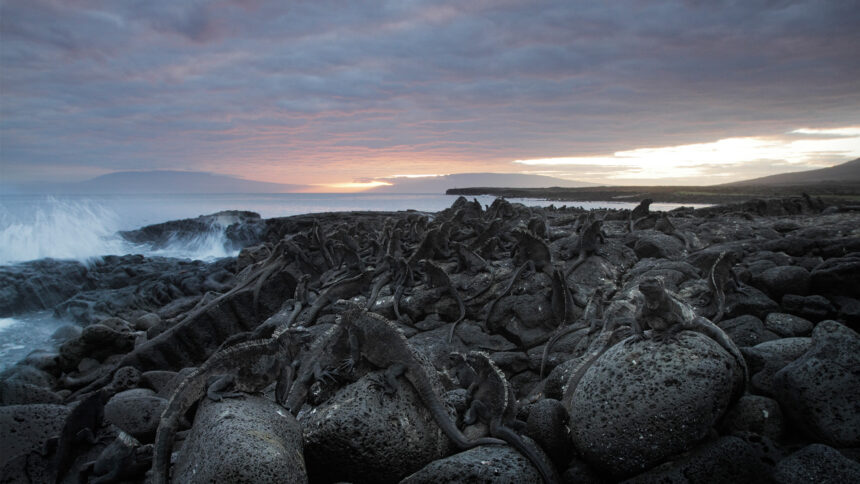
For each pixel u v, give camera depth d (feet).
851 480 18.65
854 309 34.50
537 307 42.70
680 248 55.42
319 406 23.47
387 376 23.16
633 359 22.22
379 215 135.23
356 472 22.40
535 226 62.34
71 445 24.39
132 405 30.42
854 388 21.59
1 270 94.32
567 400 25.07
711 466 20.43
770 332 32.99
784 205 103.55
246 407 20.52
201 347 60.90
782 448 22.15
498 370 23.50
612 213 93.71
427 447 22.75
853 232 56.49
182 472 18.94
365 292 53.72
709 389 20.83
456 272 53.06
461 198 101.60
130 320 77.56
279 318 54.34
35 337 73.72
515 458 21.30
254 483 17.54
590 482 22.62
